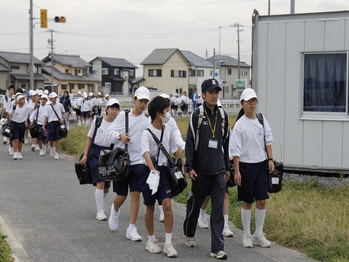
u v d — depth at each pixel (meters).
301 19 9.99
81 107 27.73
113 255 5.84
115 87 84.06
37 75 67.00
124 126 6.54
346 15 9.63
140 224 7.34
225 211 6.82
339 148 9.70
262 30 10.32
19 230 6.80
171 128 6.12
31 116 14.00
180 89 76.62
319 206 7.89
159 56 75.81
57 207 8.23
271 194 8.59
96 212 7.96
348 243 5.93
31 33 29.08
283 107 10.17
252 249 6.21
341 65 9.78
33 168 12.22
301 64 10.04
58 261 5.57
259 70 10.38
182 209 8.37
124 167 6.29
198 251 6.09
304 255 5.96
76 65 74.81
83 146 14.84
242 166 6.13
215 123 5.82
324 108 9.91
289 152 10.14
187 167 5.79
